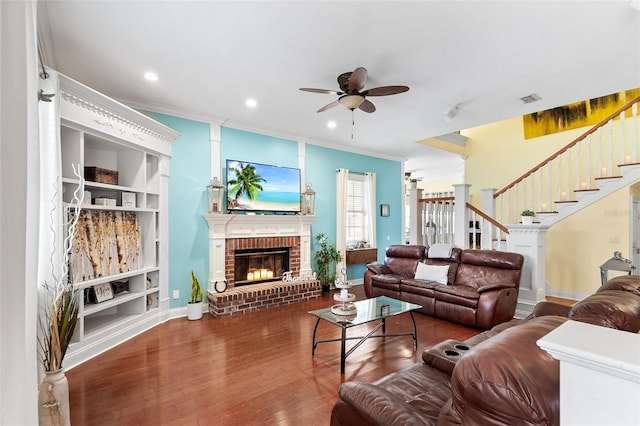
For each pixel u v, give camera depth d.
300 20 2.35
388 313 3.11
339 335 3.57
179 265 4.29
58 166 2.46
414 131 5.25
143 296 3.72
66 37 2.55
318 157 5.95
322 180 6.01
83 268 3.02
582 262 5.39
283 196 5.27
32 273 1.44
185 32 2.50
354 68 3.08
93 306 3.14
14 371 1.08
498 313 3.65
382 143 6.12
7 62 1.08
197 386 2.47
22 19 1.12
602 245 5.19
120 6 2.19
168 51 2.79
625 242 4.96
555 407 0.80
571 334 0.71
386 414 1.25
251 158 5.03
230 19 2.34
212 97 3.83
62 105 2.71
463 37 2.56
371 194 6.76
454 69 3.10
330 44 2.67
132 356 3.01
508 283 3.94
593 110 5.44
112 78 3.31
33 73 1.43
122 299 3.43
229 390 2.41
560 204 4.51
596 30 2.44
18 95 1.10
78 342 2.89
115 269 3.41
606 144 5.20
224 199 4.70
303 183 5.66
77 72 3.18
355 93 3.06
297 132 5.32
